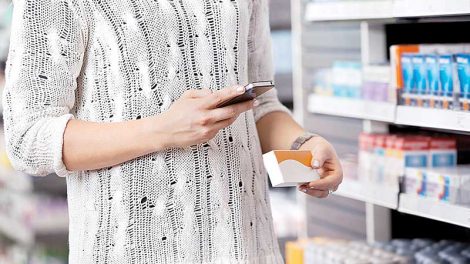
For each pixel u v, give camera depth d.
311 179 2.00
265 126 2.23
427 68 2.73
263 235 2.06
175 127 1.81
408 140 2.93
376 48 3.37
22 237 5.37
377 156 3.10
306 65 3.81
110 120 1.93
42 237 5.20
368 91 3.15
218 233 1.95
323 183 2.01
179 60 1.93
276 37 5.42
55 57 1.88
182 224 1.93
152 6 1.93
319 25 3.79
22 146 1.85
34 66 1.86
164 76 1.93
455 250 2.87
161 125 1.81
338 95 3.46
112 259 1.93
